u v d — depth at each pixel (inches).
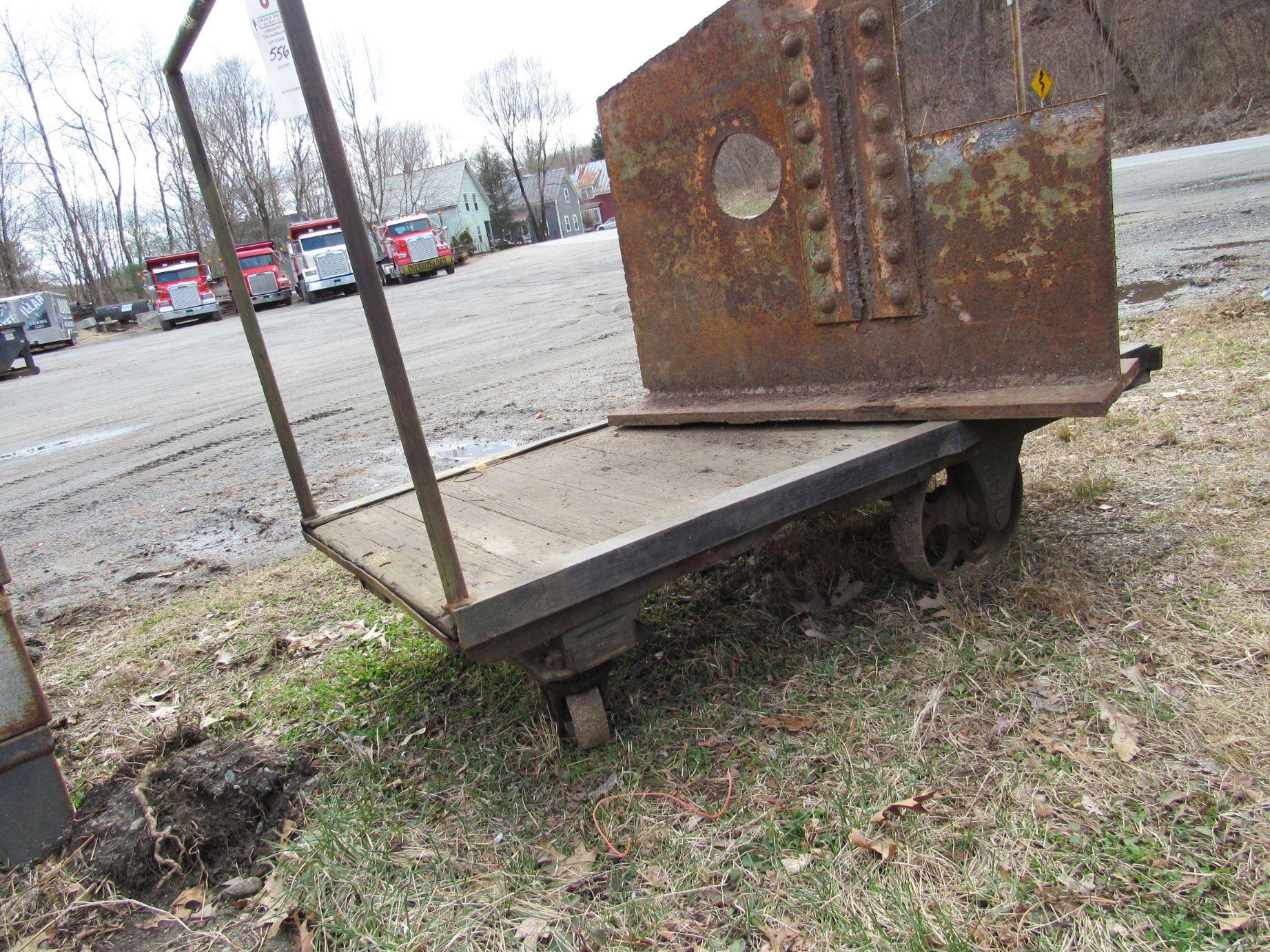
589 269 932.6
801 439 120.1
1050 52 1108.5
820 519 143.6
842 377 124.8
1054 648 100.7
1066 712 89.6
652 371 153.6
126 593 193.6
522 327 576.1
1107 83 1087.6
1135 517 131.0
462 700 115.3
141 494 289.3
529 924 73.4
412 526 117.7
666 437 141.1
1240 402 168.4
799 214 121.1
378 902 78.5
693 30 124.0
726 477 110.0
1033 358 105.0
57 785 95.7
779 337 130.8
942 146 105.5
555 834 85.3
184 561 210.8
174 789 95.4
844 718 94.7
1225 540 117.8
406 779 100.0
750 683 106.3
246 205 2070.6
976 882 70.3
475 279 1133.1
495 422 300.2
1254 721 83.4
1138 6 1103.0
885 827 77.7
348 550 113.0
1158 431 162.4
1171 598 107.0
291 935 78.9
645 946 69.8
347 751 108.0
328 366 535.8
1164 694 89.1
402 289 1202.6
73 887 86.9
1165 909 65.3
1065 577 116.0
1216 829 71.8
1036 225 100.9
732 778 87.8
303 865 85.3
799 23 112.1
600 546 88.0
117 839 90.4
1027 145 99.3
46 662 157.6
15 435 461.7
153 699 134.0
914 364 116.3
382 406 373.4
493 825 88.2
